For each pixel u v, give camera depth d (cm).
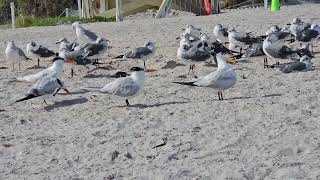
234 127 1181
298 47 2123
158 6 4662
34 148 1123
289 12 3559
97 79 1788
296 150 1014
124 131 1203
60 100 1526
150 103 1441
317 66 1805
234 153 1029
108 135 1183
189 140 1113
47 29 3350
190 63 1784
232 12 4100
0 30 3512
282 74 1698
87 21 3978
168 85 1644
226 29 2323
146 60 2030
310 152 1005
